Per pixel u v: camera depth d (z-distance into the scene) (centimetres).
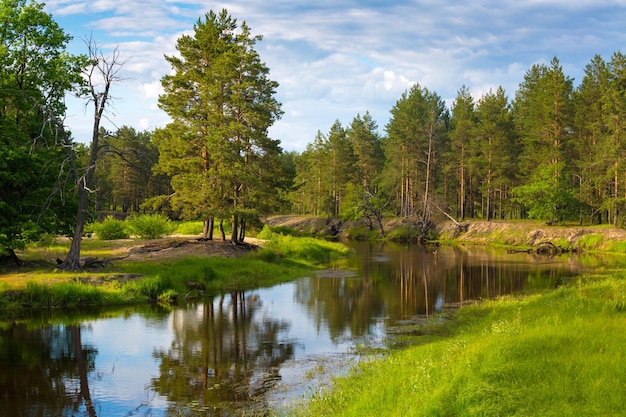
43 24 2645
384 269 3847
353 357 1482
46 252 3459
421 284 3055
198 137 4181
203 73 4250
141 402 1141
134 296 2362
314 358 1488
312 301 2467
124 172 9169
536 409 720
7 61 2584
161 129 4372
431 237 7338
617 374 816
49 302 2169
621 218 5759
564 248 5559
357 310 2244
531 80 8744
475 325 1770
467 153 7900
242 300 2475
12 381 1285
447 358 1017
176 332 1814
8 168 2514
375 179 9500
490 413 723
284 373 1346
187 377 1320
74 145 2584
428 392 839
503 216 8688
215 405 1116
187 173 4209
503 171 7494
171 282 2564
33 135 2745
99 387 1241
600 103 6881
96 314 2089
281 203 4278
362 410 884
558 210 6406
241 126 3916
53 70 2658
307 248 4544
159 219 4844
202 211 3872
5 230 2419
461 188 8125
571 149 7225
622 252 5166
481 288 2877
